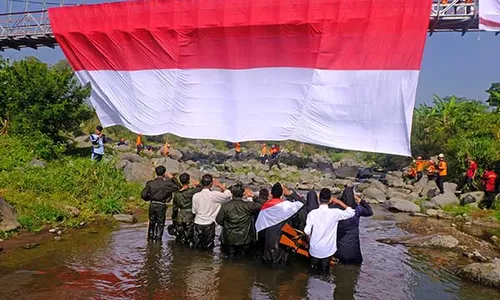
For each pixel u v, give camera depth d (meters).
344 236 9.77
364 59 14.50
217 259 9.62
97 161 16.70
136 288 7.86
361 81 14.60
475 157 20.09
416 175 22.83
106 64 17.95
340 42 14.69
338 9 14.57
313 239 9.18
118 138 32.62
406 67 14.11
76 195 13.42
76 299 7.27
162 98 17.25
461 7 20.14
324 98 15.06
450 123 28.30
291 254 9.97
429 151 27.98
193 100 16.77
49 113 17.94
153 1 16.92
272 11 15.33
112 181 15.02
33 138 17.48
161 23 16.83
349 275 9.02
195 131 16.73
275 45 15.46
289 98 15.53
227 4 15.88
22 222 10.89
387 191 20.36
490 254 10.93
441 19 20.11
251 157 30.09
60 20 18.27
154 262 9.25
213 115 16.55
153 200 10.73
